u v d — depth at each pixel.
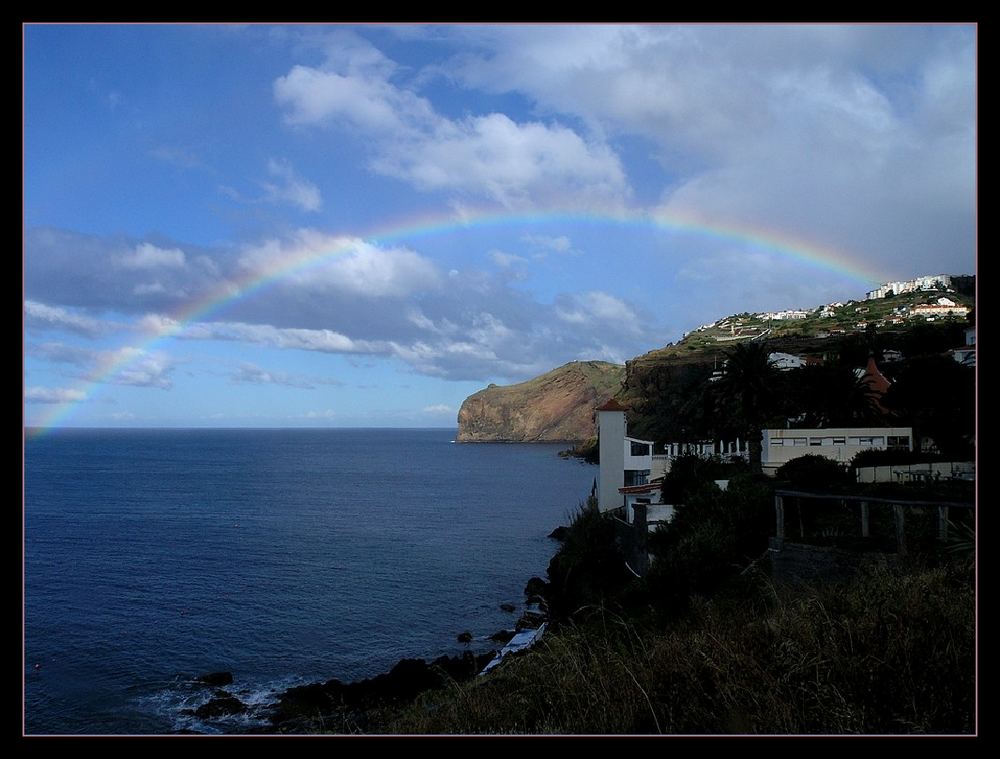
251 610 46.03
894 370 75.56
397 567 60.41
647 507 39.38
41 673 34.62
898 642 7.26
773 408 51.25
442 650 38.22
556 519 92.12
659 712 7.25
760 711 6.62
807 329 173.38
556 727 7.41
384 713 13.41
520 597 50.00
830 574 19.84
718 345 178.12
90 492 126.06
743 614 12.34
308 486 141.50
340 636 40.69
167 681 33.62
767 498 28.31
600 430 56.09
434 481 155.12
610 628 14.73
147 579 55.41
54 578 55.84
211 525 86.56
